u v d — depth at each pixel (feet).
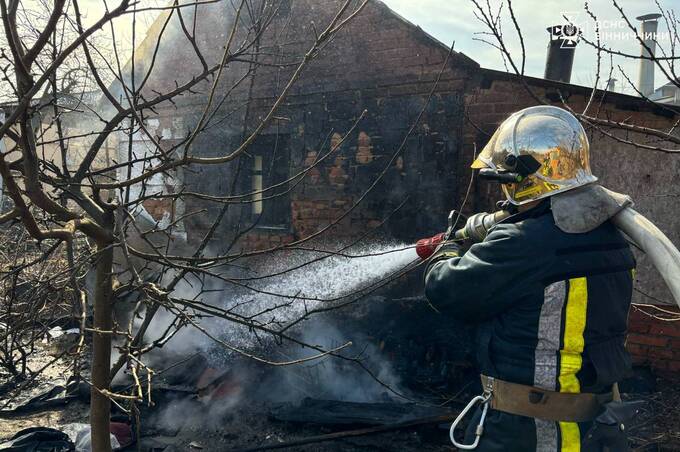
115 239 7.39
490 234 5.70
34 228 5.64
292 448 13.20
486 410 5.79
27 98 5.11
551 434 5.42
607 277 5.40
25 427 14.24
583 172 5.62
